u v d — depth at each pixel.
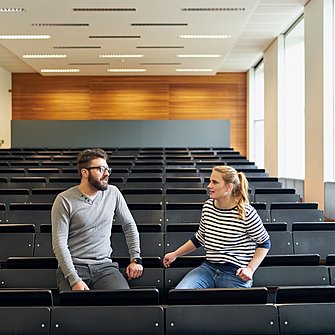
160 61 16.08
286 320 2.79
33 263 3.81
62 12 10.48
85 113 19.05
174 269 3.85
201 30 12.05
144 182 8.30
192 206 5.96
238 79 19.06
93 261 3.71
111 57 15.33
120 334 2.76
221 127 16.97
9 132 18.80
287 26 12.81
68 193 3.74
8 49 14.15
